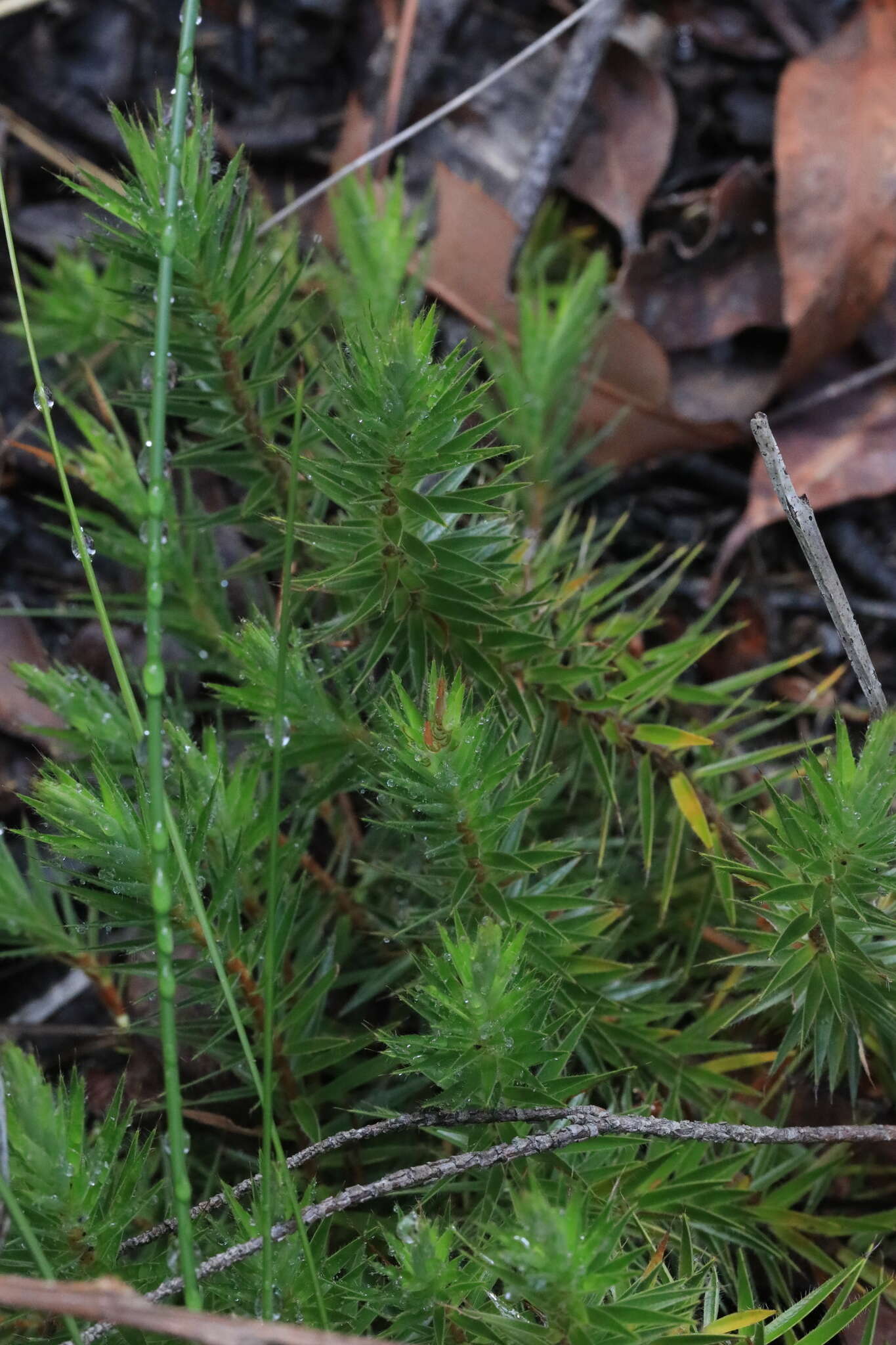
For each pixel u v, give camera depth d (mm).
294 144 869
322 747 701
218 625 757
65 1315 622
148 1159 712
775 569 831
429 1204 703
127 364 810
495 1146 652
